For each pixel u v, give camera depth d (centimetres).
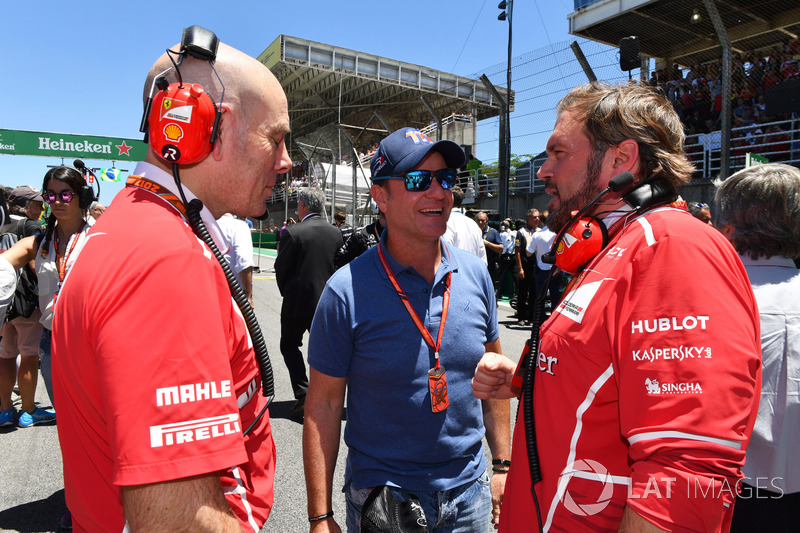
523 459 115
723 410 80
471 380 154
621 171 112
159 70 104
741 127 827
